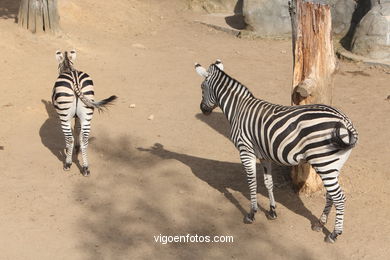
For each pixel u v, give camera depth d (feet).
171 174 27.84
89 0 61.62
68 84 26.48
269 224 23.36
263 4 56.34
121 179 27.25
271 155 21.58
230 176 27.68
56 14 47.93
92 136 32.50
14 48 43.75
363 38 49.44
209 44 54.75
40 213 23.94
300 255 21.18
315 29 24.04
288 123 20.75
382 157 30.12
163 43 54.34
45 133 32.73
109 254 21.09
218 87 24.14
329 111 20.49
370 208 24.63
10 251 21.22
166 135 32.99
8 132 32.45
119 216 23.82
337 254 21.27
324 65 24.48
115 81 41.70
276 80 43.73
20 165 28.45
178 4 69.77
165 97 39.24
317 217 23.88
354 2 53.72
